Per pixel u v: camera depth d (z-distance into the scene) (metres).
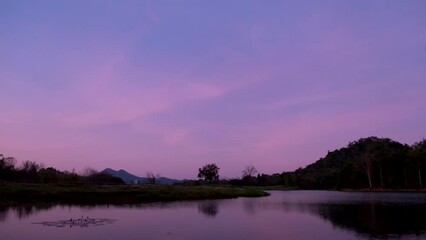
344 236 24.47
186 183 153.38
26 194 58.16
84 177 99.75
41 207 47.38
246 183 184.00
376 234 25.06
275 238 24.05
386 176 134.38
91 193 64.12
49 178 87.94
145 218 35.69
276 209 47.34
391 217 35.53
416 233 25.30
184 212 42.50
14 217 35.97
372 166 138.25
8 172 84.69
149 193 71.38
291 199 74.25
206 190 89.94
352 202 61.22
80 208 46.69
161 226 29.81
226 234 25.73
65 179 90.94
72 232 26.45
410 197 76.81
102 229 27.97
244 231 27.16
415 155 122.31
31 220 33.53
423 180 124.06
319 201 65.94
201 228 28.75
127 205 53.22
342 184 156.88
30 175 87.50
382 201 62.62
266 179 192.62
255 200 70.12
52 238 24.06
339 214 39.66
